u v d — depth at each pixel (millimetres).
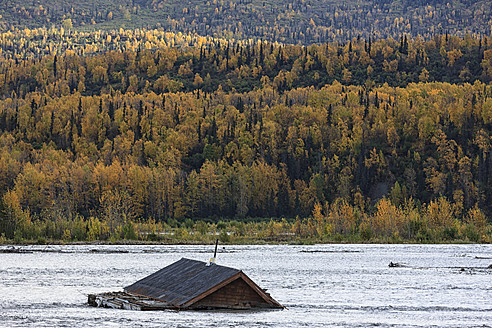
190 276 130750
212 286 123812
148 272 187000
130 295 134750
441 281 173750
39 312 122688
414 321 120438
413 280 175625
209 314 120812
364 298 144750
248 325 113125
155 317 117188
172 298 126312
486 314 127562
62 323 112688
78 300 136625
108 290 151250
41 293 146250
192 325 111438
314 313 126062
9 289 152000
